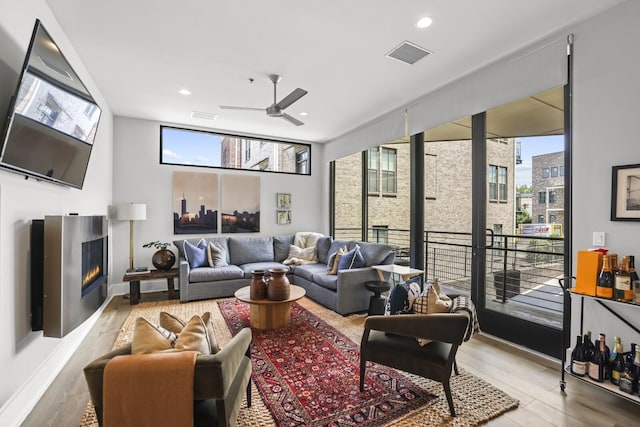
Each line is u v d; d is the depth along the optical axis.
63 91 2.11
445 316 1.90
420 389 2.17
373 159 6.68
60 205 2.52
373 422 1.82
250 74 3.34
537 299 3.17
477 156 3.25
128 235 4.82
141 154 4.94
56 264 1.98
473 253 3.29
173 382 1.26
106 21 2.43
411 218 4.08
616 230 2.22
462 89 3.38
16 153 1.70
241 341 1.61
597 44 2.31
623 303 1.95
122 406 1.24
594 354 2.08
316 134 5.83
